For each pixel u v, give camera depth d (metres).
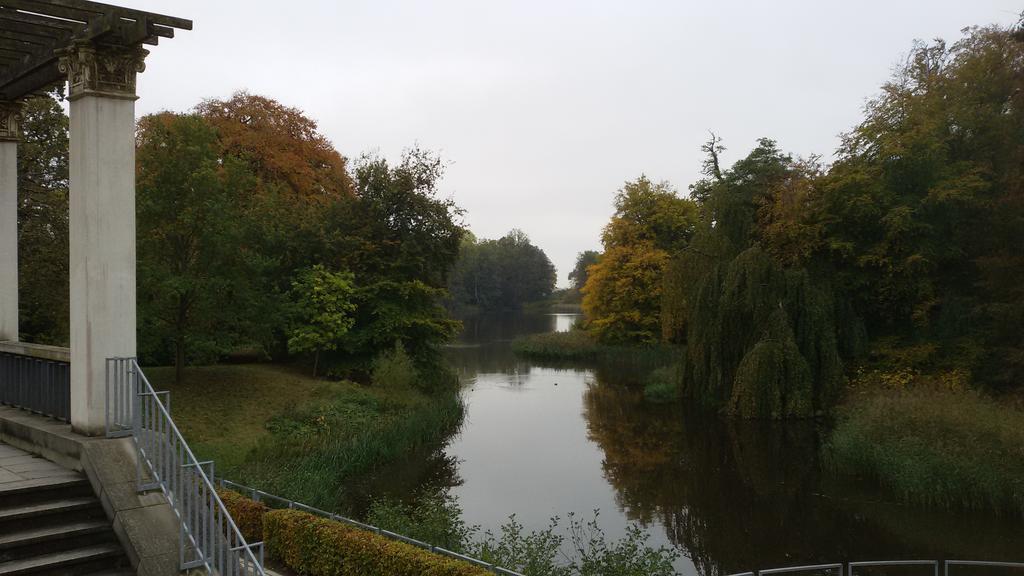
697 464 22.33
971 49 30.41
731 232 33.19
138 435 7.46
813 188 32.00
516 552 11.54
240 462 17.61
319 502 15.45
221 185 22.61
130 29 7.84
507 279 144.25
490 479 20.47
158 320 21.53
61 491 7.20
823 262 31.27
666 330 34.00
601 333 56.12
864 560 14.17
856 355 29.83
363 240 31.06
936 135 29.53
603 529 16.14
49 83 9.45
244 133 36.56
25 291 21.69
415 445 24.03
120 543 6.93
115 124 7.96
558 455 23.48
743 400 28.03
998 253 26.97
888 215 28.64
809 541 15.39
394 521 12.70
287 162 36.81
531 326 95.25
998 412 19.94
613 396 35.72
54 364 8.79
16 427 8.70
